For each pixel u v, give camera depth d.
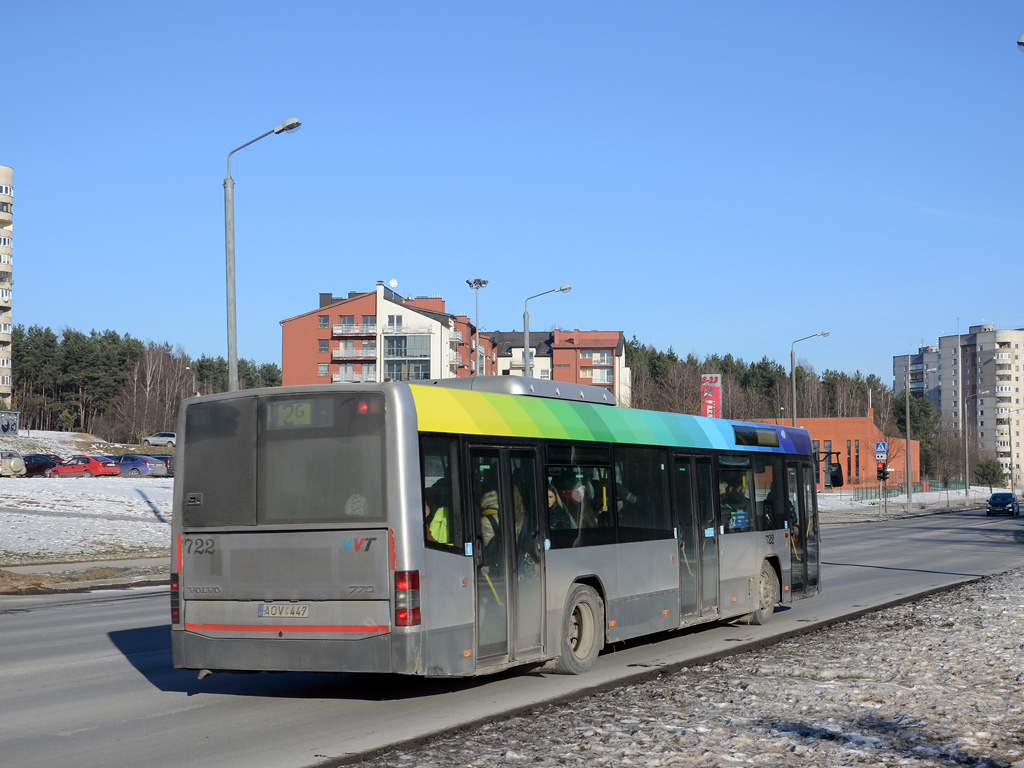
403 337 109.88
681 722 8.12
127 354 140.12
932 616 15.73
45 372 132.38
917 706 8.67
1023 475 185.88
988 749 7.17
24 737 8.19
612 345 138.88
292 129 22.80
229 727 8.52
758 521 15.41
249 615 9.12
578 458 11.27
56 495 41.09
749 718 8.23
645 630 12.21
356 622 8.71
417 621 8.64
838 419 104.81
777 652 12.26
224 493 9.36
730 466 14.79
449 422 9.36
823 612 16.89
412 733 8.11
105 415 125.75
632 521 12.19
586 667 11.01
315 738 8.03
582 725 8.10
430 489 9.00
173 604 9.50
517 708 8.93
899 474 118.94
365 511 8.80
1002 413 185.75
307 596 8.91
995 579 22.09
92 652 13.00
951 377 195.12
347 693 10.06
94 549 28.81
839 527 49.91
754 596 14.98
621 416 12.42
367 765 6.98
